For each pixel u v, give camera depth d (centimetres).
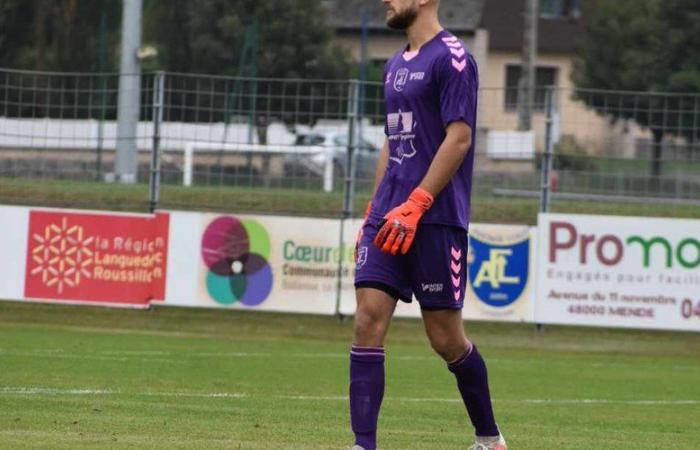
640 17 13188
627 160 6519
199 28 14275
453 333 2448
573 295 6066
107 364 4656
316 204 6775
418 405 3838
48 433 2831
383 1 2453
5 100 6669
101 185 6800
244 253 6212
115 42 15112
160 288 6244
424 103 2386
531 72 12762
